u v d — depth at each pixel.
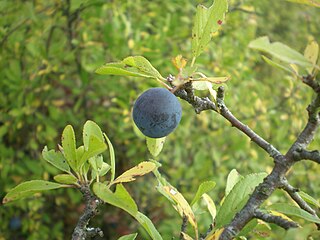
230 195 0.11
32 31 0.30
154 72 0.11
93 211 0.11
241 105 0.30
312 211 0.11
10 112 0.29
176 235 0.26
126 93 0.29
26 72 0.30
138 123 0.11
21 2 0.30
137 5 0.30
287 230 0.09
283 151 0.30
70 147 0.11
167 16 0.30
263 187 0.10
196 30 0.11
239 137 0.29
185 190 0.30
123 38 0.29
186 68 0.11
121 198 0.09
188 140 0.30
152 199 0.30
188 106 0.30
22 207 0.30
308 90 0.29
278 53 0.09
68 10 0.30
